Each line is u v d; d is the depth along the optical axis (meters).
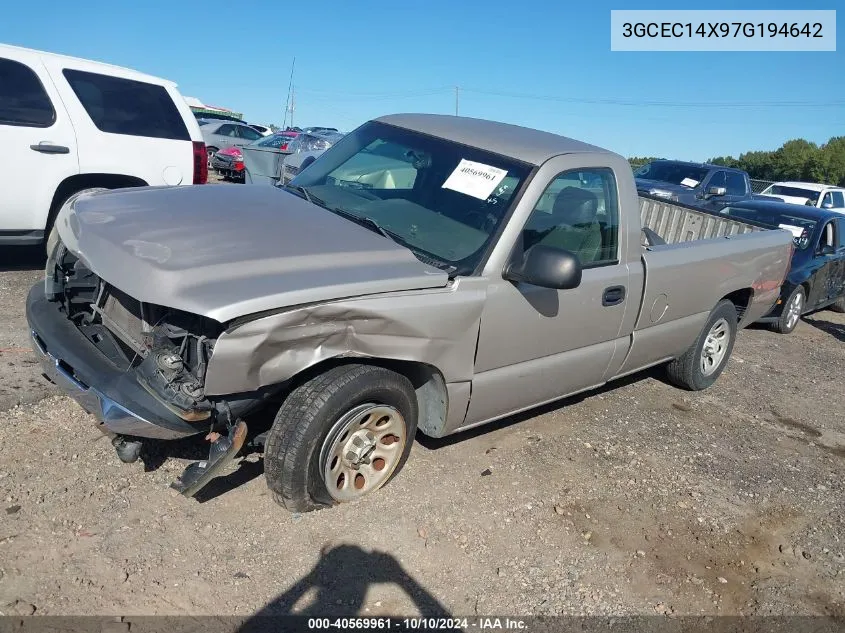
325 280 3.04
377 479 3.58
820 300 9.25
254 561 3.07
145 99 7.04
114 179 6.88
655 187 14.05
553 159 4.02
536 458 4.32
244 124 21.78
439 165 4.19
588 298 4.18
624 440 4.79
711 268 5.22
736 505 4.19
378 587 3.04
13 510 3.13
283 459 3.13
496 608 3.04
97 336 3.41
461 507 3.68
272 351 2.91
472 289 3.51
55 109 6.39
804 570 3.67
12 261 7.02
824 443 5.34
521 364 3.97
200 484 3.00
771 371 6.99
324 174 4.53
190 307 2.73
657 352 5.13
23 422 3.81
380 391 3.32
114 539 3.06
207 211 3.57
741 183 15.13
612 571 3.40
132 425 2.90
